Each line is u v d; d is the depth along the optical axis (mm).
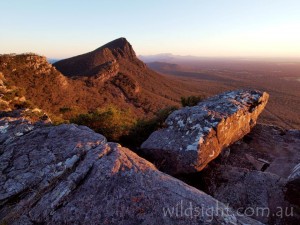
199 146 7199
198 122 8109
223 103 9523
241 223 4148
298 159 8062
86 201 4406
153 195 4465
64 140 6148
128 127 10672
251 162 8047
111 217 4125
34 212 4371
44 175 5086
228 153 8312
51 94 62312
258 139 9828
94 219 4109
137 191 4523
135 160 5383
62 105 60156
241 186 6430
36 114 9055
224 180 6824
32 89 57094
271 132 10570
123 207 4262
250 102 10242
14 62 58469
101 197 4453
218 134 7871
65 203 4441
